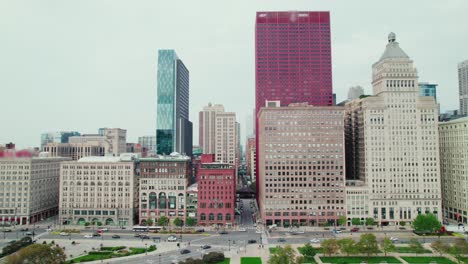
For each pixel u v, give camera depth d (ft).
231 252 631.97
